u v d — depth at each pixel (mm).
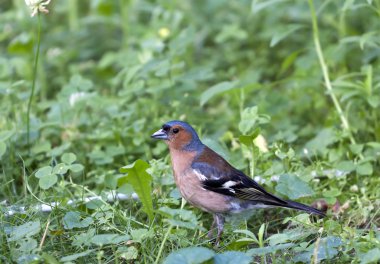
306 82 14305
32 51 15344
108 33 18594
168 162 11781
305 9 17281
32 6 11094
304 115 14383
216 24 18312
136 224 9633
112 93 14836
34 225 8781
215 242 9758
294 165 11180
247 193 9727
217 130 13609
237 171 9992
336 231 9312
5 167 11547
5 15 16922
